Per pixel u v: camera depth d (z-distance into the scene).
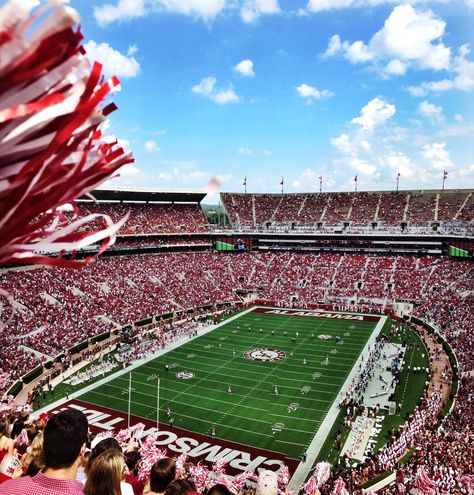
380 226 84.88
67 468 3.00
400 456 26.84
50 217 2.24
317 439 30.53
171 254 82.62
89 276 62.34
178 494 4.27
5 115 1.56
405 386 39.75
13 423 10.44
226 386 39.66
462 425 29.48
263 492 4.88
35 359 40.78
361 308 69.62
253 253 90.06
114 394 37.56
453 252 77.00
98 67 1.86
